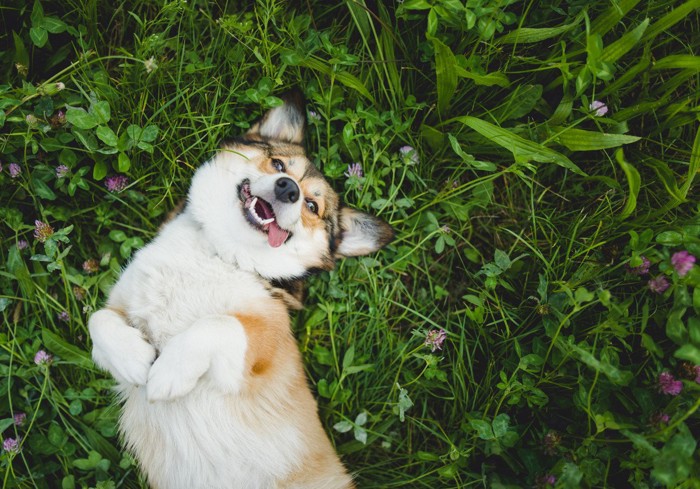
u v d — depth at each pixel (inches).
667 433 27.3
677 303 29.0
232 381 27.5
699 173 33.3
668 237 30.4
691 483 27.5
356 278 36.0
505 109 34.2
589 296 29.0
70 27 32.0
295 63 32.9
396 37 34.6
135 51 34.3
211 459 29.3
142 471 31.4
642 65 31.4
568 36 33.1
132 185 34.2
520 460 33.1
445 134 35.4
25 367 33.3
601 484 31.6
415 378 34.3
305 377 32.3
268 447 29.6
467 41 33.4
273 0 33.1
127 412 30.5
